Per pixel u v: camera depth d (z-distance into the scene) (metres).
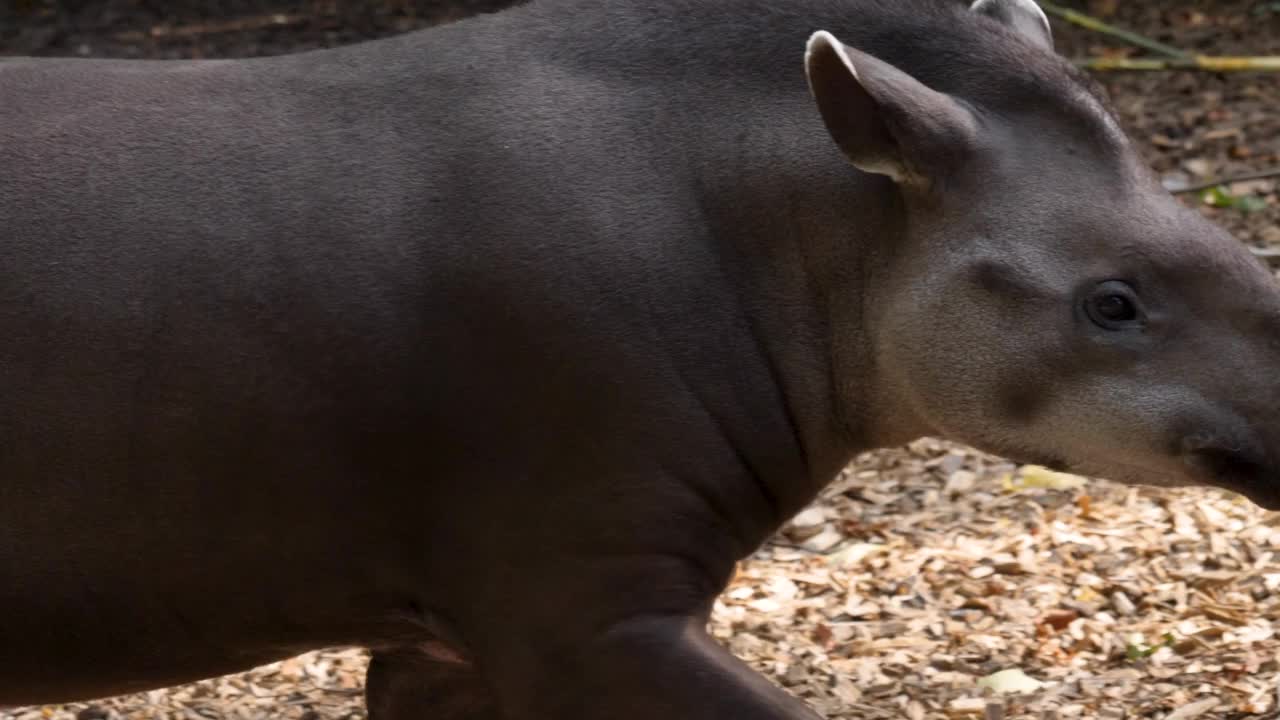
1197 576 13.29
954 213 8.52
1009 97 8.66
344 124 8.63
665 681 8.49
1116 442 8.42
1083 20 23.20
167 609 8.67
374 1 28.25
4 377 8.30
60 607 8.62
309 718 12.08
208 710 12.18
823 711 11.79
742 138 8.76
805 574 14.14
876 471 16.03
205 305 8.33
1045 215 8.44
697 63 8.84
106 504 8.41
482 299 8.36
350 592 8.77
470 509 8.49
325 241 8.40
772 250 8.77
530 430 8.38
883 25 8.86
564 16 8.96
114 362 8.30
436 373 8.38
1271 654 11.91
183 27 27.19
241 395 8.34
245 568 8.62
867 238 8.75
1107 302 8.34
